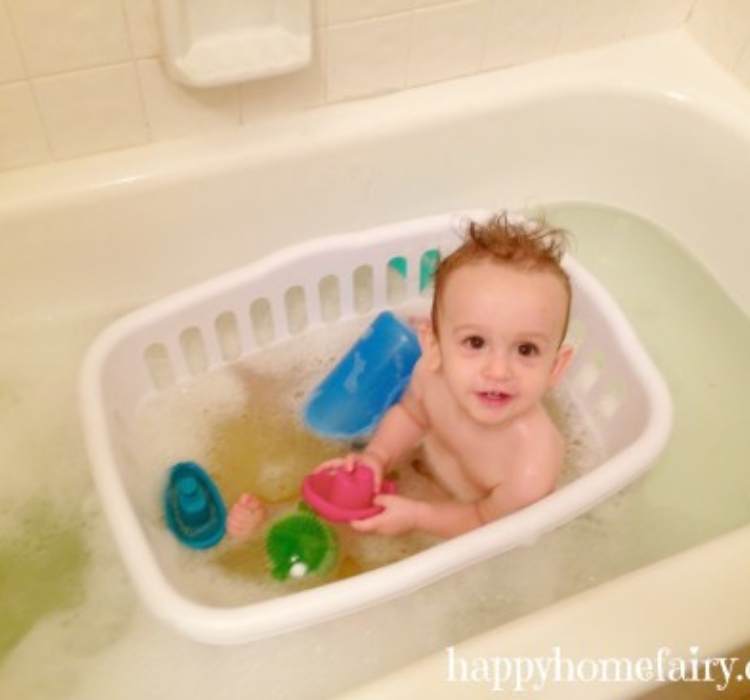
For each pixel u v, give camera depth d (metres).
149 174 1.13
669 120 1.29
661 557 1.07
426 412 1.12
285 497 1.15
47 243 1.15
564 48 1.28
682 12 1.31
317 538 1.06
